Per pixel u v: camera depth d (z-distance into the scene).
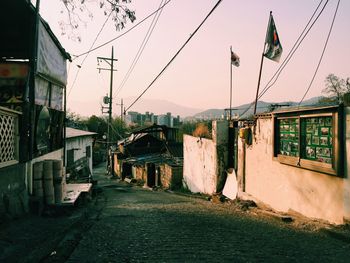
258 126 11.80
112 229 7.53
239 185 13.51
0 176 6.96
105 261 5.11
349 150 7.12
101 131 71.12
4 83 9.27
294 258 5.29
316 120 8.34
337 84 32.44
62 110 14.41
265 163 11.29
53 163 9.74
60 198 9.80
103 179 40.34
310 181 8.62
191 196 18.06
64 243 6.18
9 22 9.89
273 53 13.09
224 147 15.55
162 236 6.84
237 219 9.17
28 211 8.61
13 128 7.70
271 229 7.69
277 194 10.41
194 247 5.96
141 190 24.50
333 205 7.67
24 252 5.35
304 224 8.02
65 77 13.91
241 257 5.33
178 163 26.23
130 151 42.19
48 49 10.33
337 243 6.29
